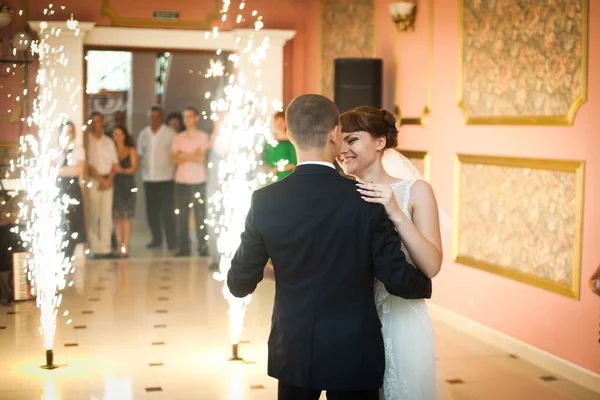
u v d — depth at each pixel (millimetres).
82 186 9289
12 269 7262
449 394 4863
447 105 6934
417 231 2688
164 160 10258
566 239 5355
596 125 5059
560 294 5387
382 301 2949
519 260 5902
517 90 5914
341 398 2633
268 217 2617
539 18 5625
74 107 8688
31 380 5000
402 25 7559
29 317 6711
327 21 9523
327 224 2564
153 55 12008
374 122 2998
